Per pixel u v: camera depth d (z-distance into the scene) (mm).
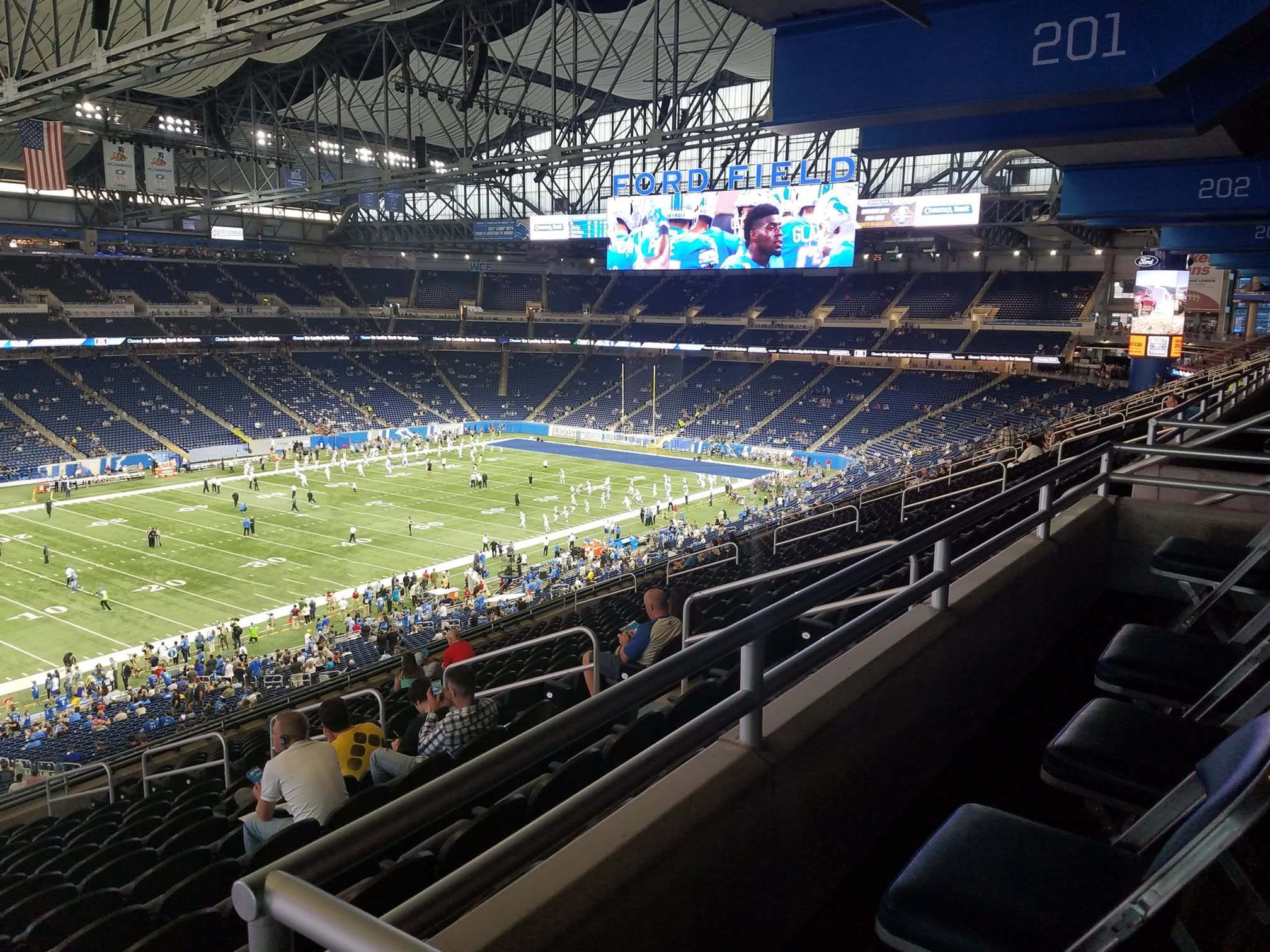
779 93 5203
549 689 7637
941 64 4703
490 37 36875
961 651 3748
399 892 3211
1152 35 4172
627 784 1971
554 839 1761
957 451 43969
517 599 31031
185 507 46969
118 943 4328
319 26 18406
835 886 2906
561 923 1843
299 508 47156
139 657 27359
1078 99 4477
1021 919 1894
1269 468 7867
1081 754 2602
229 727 15000
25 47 21453
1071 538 5047
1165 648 3449
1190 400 8289
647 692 1923
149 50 18984
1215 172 8445
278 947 1314
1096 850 2109
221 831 6672
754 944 2498
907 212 46375
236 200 42344
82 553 38500
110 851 6781
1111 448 5457
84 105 33688
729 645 2205
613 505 47969
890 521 14406
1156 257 40250
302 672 25656
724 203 49688
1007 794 3438
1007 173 48062
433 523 44281
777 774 2547
